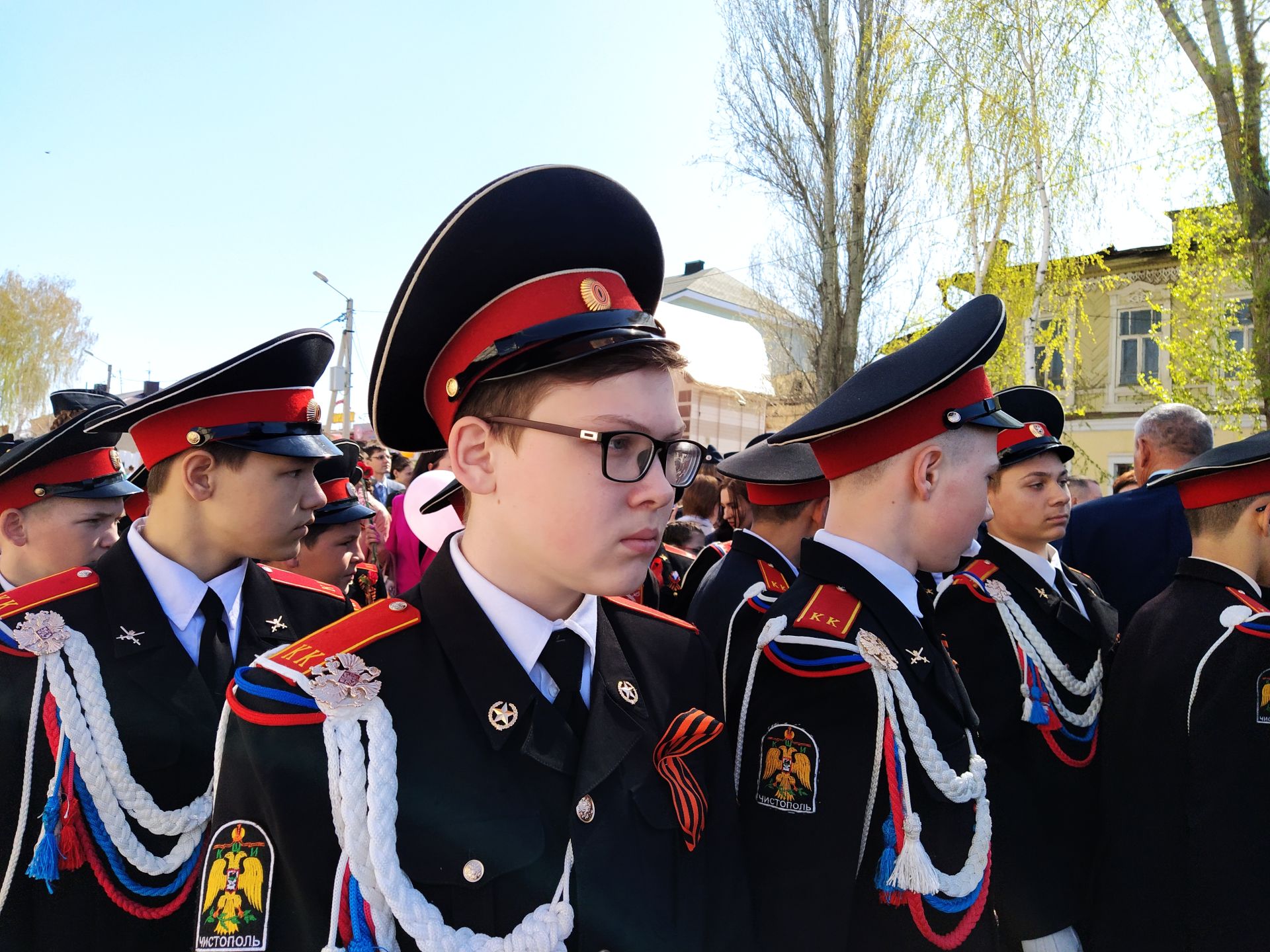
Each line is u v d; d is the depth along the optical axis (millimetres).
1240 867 2010
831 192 13227
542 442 1051
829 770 1485
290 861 997
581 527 1044
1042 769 2285
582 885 1050
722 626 2473
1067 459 2670
